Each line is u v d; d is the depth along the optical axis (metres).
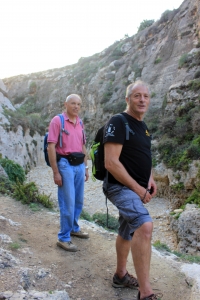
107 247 4.01
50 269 3.05
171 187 12.78
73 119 3.78
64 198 3.60
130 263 3.66
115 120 2.52
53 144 3.53
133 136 2.54
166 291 3.03
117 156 2.46
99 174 2.76
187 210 9.52
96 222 6.28
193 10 24.78
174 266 3.70
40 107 45.00
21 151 20.06
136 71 28.75
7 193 6.25
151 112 21.39
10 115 20.78
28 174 19.83
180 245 8.48
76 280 2.96
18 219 4.75
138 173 2.58
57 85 45.91
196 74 18.11
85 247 3.90
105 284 3.00
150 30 31.52
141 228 2.24
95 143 2.82
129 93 2.65
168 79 23.30
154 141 16.81
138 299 2.31
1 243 3.40
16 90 51.28
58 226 4.64
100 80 35.47
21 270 2.69
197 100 16.17
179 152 13.55
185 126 14.66
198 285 2.88
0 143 17.30
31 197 5.79
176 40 25.88
